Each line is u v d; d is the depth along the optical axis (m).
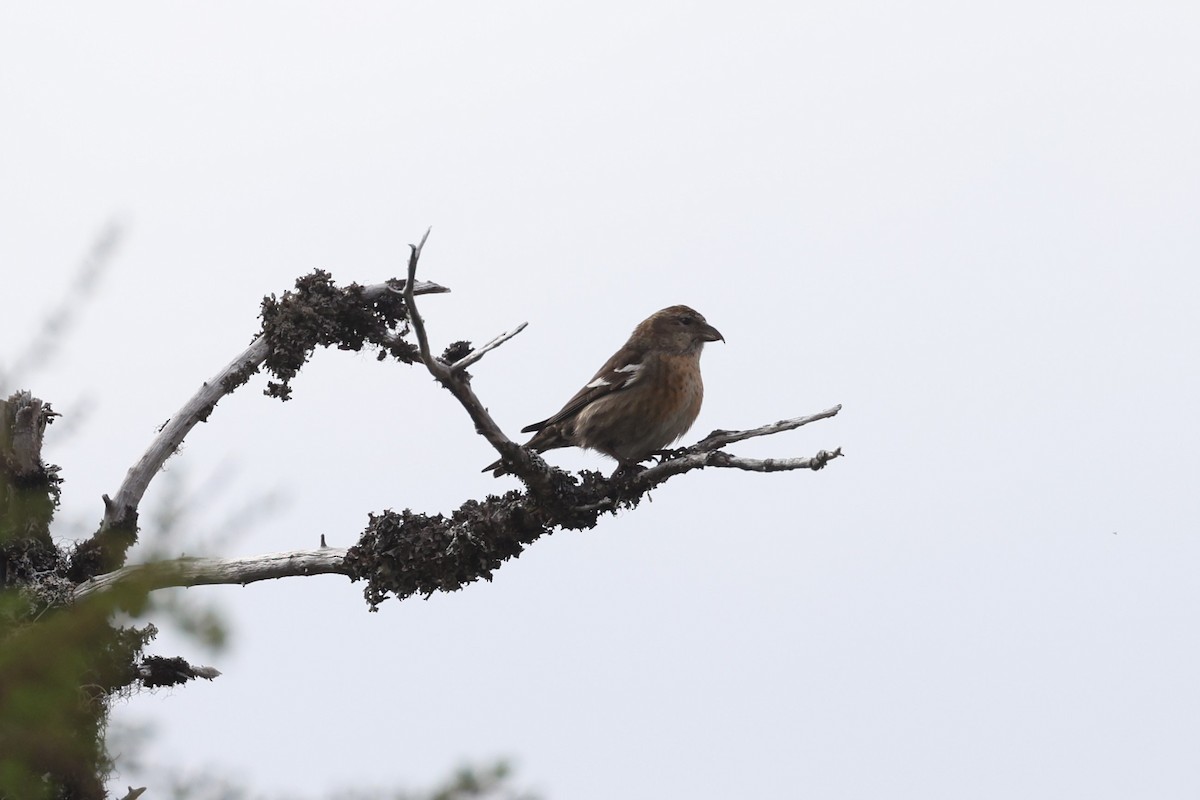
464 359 11.28
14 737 6.30
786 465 11.25
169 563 5.91
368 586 12.34
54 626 6.08
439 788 7.11
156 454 12.85
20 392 11.38
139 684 11.27
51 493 11.58
